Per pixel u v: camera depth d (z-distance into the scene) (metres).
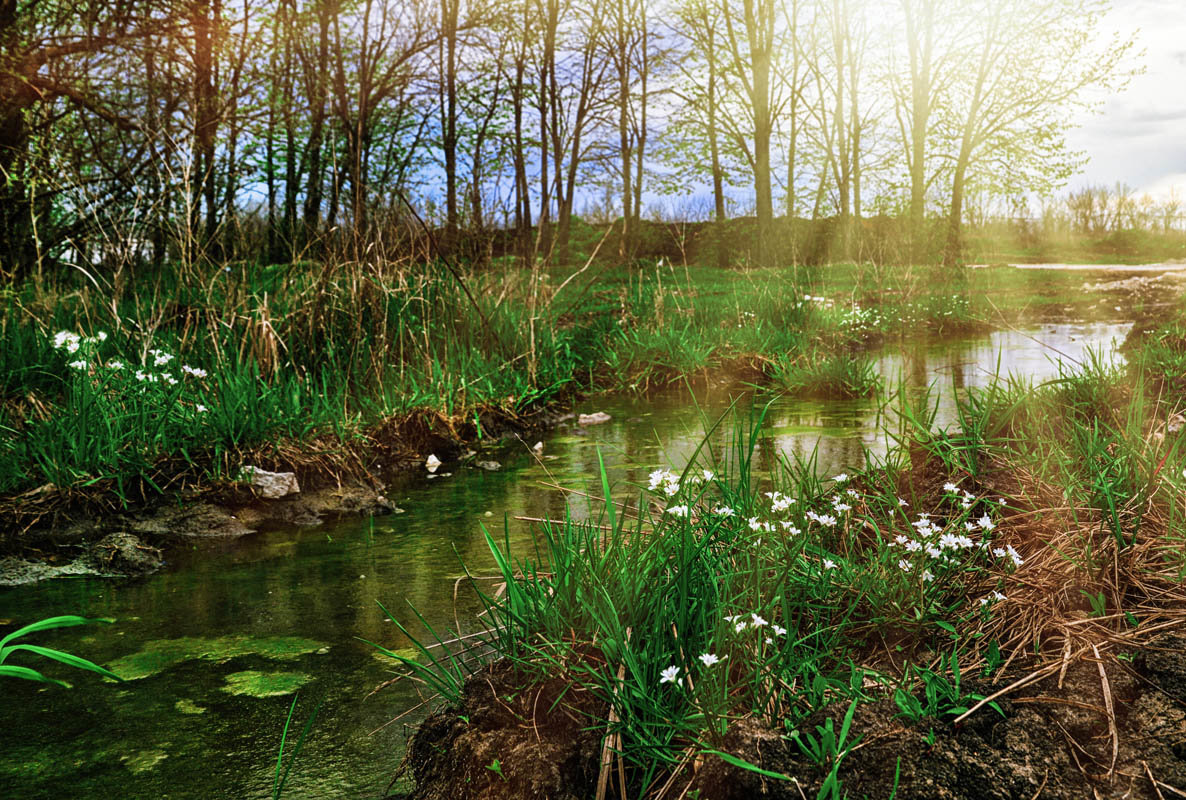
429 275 7.73
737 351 9.34
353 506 4.61
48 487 4.23
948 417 5.95
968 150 23.97
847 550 2.81
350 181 7.65
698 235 27.09
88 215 8.00
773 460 4.96
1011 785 1.71
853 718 1.90
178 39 9.28
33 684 2.69
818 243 25.48
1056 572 2.52
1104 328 12.66
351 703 2.54
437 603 3.25
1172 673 1.95
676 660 2.16
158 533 4.16
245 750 2.29
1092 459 3.11
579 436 6.34
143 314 6.00
